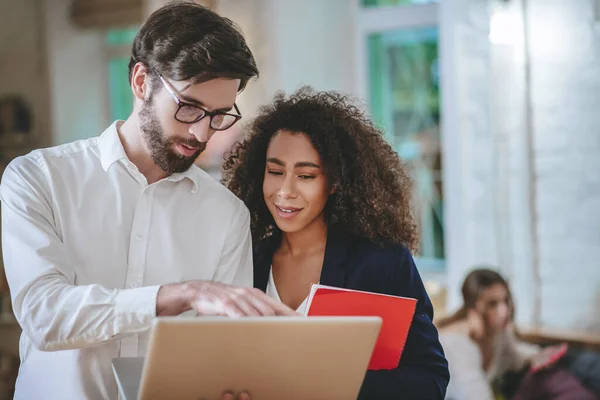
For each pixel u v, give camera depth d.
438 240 4.86
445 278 4.80
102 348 1.76
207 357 1.26
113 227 1.81
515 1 4.10
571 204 4.07
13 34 6.29
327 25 4.96
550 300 4.15
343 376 1.34
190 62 1.62
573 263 4.08
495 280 3.52
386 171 1.98
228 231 1.94
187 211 1.89
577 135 4.02
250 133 2.03
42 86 6.28
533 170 4.16
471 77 4.30
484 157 4.30
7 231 1.72
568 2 3.97
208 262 1.90
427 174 4.89
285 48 4.72
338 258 1.93
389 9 4.94
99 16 6.07
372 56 5.04
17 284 1.66
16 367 4.86
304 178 1.89
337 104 1.98
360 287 1.90
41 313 1.55
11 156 6.28
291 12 4.74
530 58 4.10
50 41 6.22
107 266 1.80
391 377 1.73
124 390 1.42
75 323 1.51
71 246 1.77
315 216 1.92
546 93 4.08
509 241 4.25
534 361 3.50
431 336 1.86
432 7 4.80
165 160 1.75
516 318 4.23
